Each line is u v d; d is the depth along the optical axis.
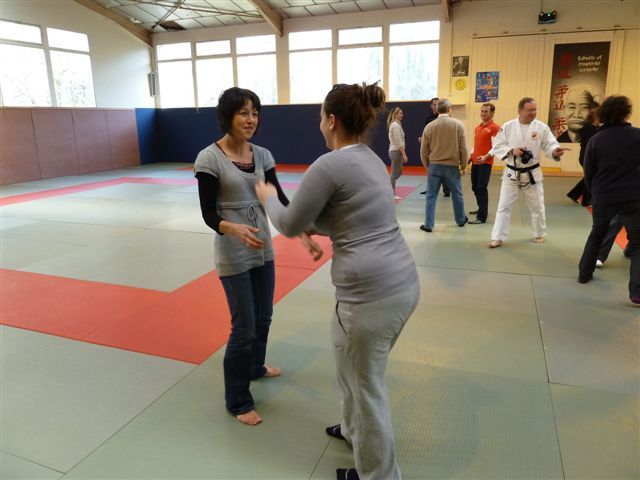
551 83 13.21
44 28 13.93
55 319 3.96
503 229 5.89
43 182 12.82
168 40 17.59
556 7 12.79
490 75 13.74
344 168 1.79
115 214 8.32
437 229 6.89
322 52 15.73
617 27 12.41
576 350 3.34
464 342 3.49
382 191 1.85
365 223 1.82
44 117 13.58
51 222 7.68
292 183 11.98
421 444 2.42
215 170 2.39
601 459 2.29
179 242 6.43
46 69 14.16
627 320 3.79
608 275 4.82
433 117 9.84
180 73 17.86
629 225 4.05
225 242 2.42
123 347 3.47
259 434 2.51
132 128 16.89
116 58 16.47
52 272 5.18
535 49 13.19
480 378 3.01
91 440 2.47
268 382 3.00
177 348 3.46
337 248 1.87
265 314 2.84
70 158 14.44
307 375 3.08
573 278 4.76
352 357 1.89
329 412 2.69
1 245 6.29
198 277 4.99
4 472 2.24
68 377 3.07
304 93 16.30
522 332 3.63
